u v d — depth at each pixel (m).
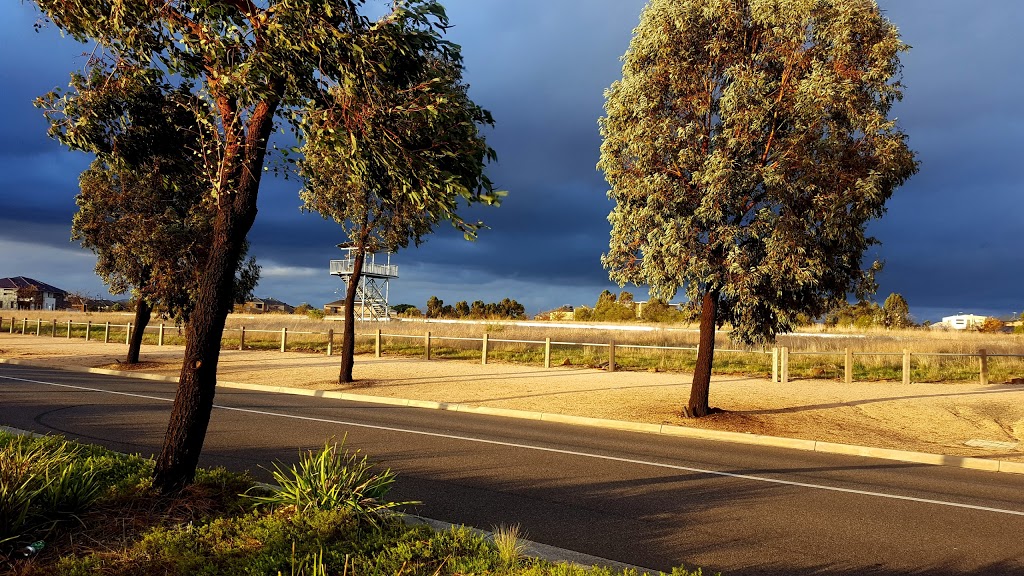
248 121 5.23
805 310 11.94
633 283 12.65
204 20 4.90
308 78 4.64
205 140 5.50
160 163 6.09
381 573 3.74
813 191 10.81
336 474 5.03
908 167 10.76
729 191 10.72
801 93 10.49
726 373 20.02
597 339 29.98
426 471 7.61
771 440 10.76
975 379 18.06
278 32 4.29
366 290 53.41
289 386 16.66
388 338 29.78
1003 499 7.09
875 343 25.70
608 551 4.98
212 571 3.75
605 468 8.08
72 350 26.86
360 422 11.32
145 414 11.23
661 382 17.75
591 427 11.99
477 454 8.73
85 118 5.28
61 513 4.39
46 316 52.25
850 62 10.81
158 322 43.75
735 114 10.78
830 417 12.76
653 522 5.78
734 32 11.55
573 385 17.06
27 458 4.74
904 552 5.09
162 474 5.05
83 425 9.94
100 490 4.93
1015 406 13.81
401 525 4.64
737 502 6.57
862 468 8.80
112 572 3.72
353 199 16.00
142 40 4.88
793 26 10.80
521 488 6.90
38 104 5.24
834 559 4.89
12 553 3.90
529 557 4.29
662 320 49.09
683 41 11.62
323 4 4.24
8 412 11.12
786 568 4.68
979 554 5.08
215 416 11.62
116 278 19.41
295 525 4.41
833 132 10.52
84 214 18.11
